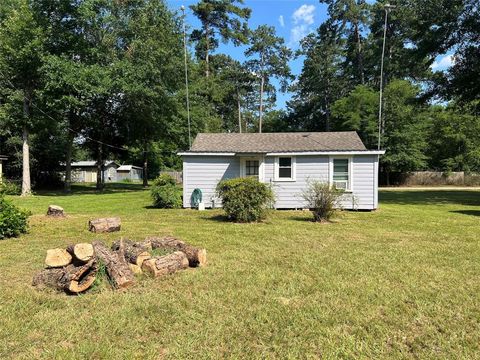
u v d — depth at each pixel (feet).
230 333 10.91
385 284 15.39
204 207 46.03
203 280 15.70
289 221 34.68
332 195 34.86
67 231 27.96
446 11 64.28
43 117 72.23
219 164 47.44
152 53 74.49
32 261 18.61
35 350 9.87
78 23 73.61
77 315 12.06
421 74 112.57
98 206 49.34
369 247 22.79
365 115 107.45
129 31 77.36
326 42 136.05
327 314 12.26
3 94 73.46
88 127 87.30
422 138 107.55
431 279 16.12
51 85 65.46
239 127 146.20
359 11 125.59
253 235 26.71
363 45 128.47
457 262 19.08
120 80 69.41
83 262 14.38
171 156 154.92
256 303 13.20
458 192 83.20
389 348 10.17
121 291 14.29
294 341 10.47
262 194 34.40
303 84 145.28
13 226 25.43
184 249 18.60
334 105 118.42
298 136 52.85
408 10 107.86
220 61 134.31
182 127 90.74
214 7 126.52
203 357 9.57
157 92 75.97
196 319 11.83
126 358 9.45
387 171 113.80
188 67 88.48
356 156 45.73
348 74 134.41
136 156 133.39
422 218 37.60
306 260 19.26
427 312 12.51
